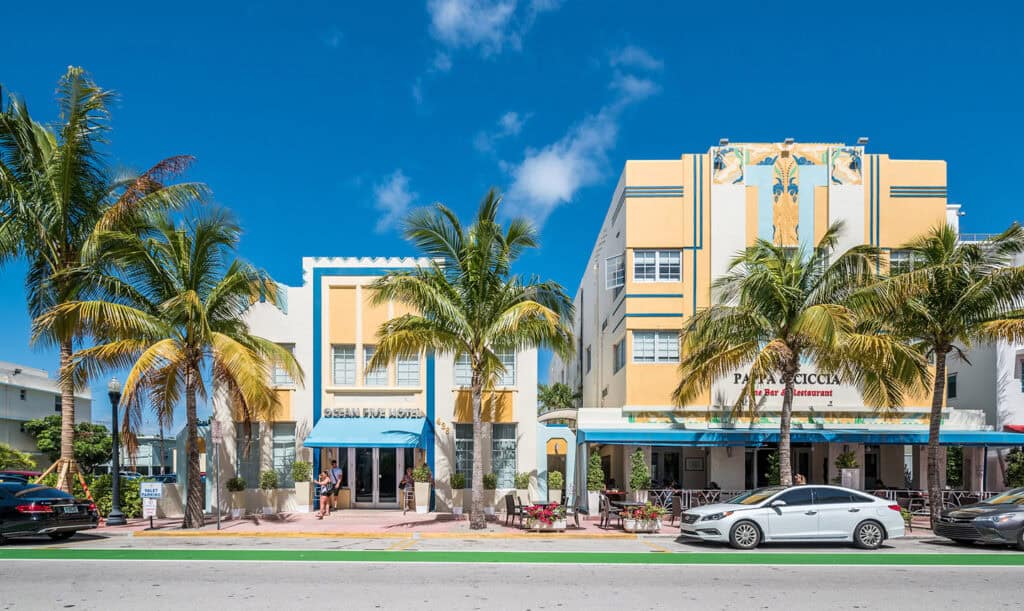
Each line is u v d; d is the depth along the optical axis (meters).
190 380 18.41
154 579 11.48
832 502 15.53
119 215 18.12
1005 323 17.69
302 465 22.77
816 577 11.82
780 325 18.88
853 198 24.42
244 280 18.19
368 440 21.83
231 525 19.23
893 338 18.03
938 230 18.97
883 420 23.84
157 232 19.27
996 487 25.19
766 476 23.34
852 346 17.22
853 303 17.84
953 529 15.55
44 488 16.25
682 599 10.10
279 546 15.73
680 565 13.09
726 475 24.31
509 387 23.58
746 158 24.83
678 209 24.80
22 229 18.50
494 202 18.59
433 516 21.59
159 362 16.70
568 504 25.88
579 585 11.09
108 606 9.57
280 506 22.59
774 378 24.02
